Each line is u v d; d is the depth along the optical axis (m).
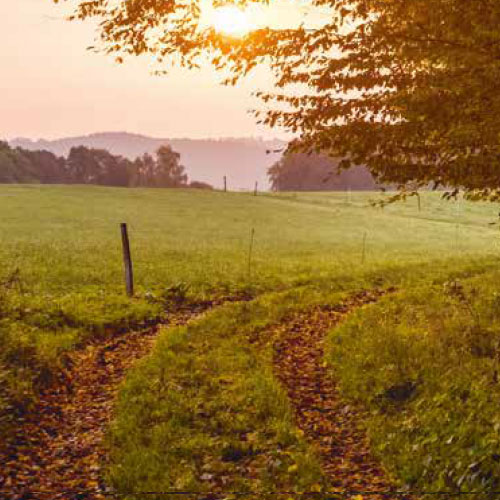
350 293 21.84
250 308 17.66
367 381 10.23
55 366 11.37
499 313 13.65
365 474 7.57
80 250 30.98
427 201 76.94
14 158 155.62
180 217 57.94
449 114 8.73
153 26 9.51
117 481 7.30
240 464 7.80
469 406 8.27
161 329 15.86
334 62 9.09
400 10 8.50
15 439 8.45
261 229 51.59
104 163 180.50
